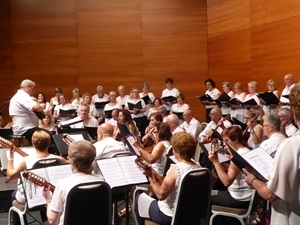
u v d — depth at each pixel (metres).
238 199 4.20
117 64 13.75
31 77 13.63
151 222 3.94
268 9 10.90
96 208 3.29
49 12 13.66
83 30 13.74
